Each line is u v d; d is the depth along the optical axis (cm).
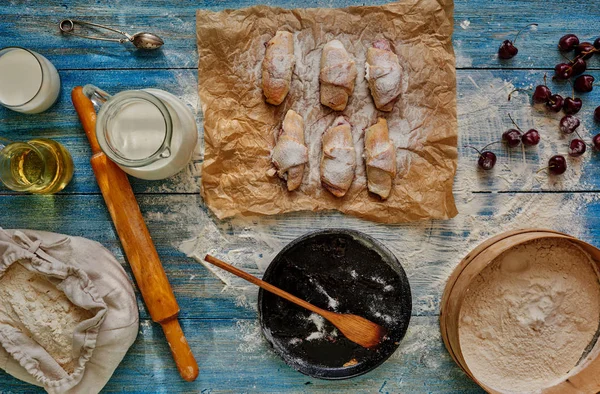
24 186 82
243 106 84
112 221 87
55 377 81
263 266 87
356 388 87
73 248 83
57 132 87
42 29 87
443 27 84
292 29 84
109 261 84
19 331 82
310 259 85
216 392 87
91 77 87
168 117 75
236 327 87
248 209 84
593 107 87
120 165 77
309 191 84
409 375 87
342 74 81
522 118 87
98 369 83
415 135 84
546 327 83
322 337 86
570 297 83
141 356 87
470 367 84
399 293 85
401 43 84
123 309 83
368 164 82
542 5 87
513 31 87
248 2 87
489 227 87
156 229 87
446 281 86
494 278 83
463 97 87
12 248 81
